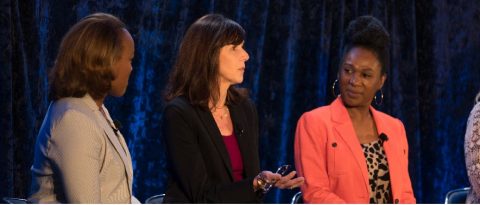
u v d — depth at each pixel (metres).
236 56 3.43
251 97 4.91
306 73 5.19
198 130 3.34
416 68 5.41
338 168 3.79
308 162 3.83
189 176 3.27
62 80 2.82
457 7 5.54
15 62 4.31
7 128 4.21
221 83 3.47
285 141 5.11
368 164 3.83
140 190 4.74
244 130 3.51
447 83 5.53
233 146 3.47
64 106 2.79
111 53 2.83
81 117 2.76
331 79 5.21
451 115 5.55
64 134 2.72
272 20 5.09
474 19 5.56
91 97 2.88
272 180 3.17
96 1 4.55
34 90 4.38
